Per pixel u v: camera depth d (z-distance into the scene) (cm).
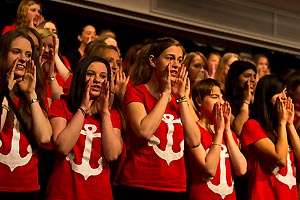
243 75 354
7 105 241
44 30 302
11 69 242
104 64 270
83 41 405
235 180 330
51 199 247
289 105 327
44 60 297
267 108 320
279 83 324
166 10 526
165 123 271
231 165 307
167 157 266
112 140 257
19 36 251
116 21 498
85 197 247
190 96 345
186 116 277
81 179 249
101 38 356
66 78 322
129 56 371
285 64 620
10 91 243
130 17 502
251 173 316
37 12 350
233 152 302
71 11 464
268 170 314
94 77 265
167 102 268
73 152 250
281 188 313
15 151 239
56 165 252
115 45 355
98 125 260
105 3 477
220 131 296
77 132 248
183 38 551
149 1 514
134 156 265
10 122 240
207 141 299
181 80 279
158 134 266
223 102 309
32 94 248
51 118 257
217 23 568
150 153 264
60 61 324
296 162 338
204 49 560
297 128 359
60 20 460
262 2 607
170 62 277
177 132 272
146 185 260
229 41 584
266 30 609
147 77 289
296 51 640
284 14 627
